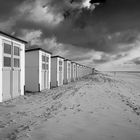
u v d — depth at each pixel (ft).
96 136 14.33
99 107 25.89
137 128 16.70
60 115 21.95
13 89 42.01
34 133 15.70
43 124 18.51
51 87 72.95
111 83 77.05
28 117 23.80
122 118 20.30
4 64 38.14
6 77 38.91
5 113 26.78
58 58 76.43
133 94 52.80
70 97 35.60
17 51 44.34
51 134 15.11
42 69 59.47
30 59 58.03
